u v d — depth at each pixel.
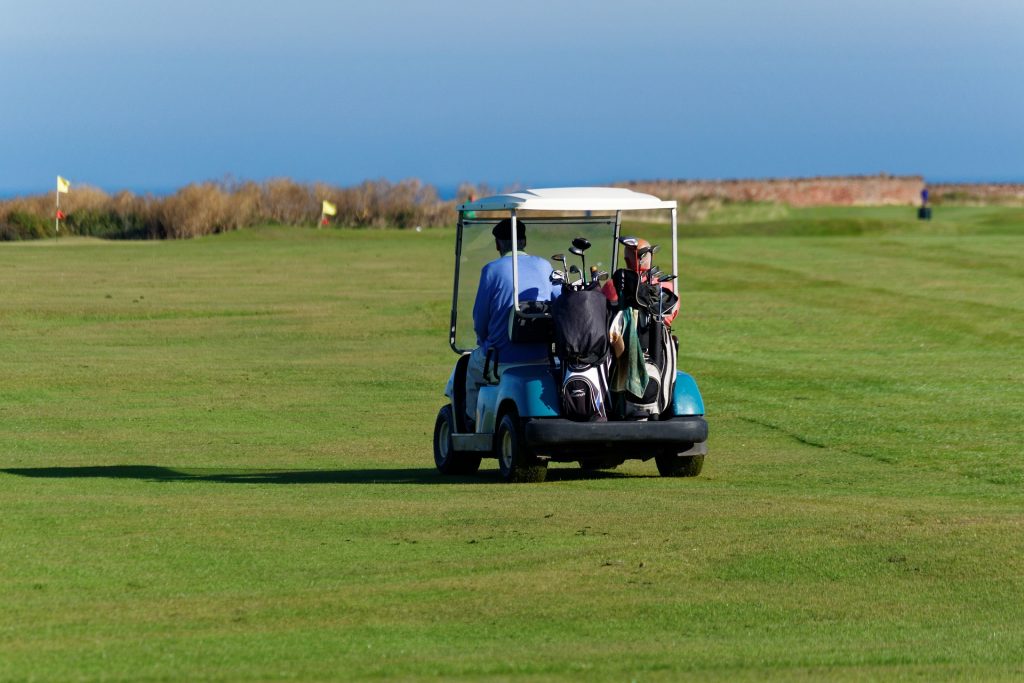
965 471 38.69
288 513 30.80
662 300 36.31
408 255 133.50
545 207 35.75
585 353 35.31
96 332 82.69
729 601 23.02
